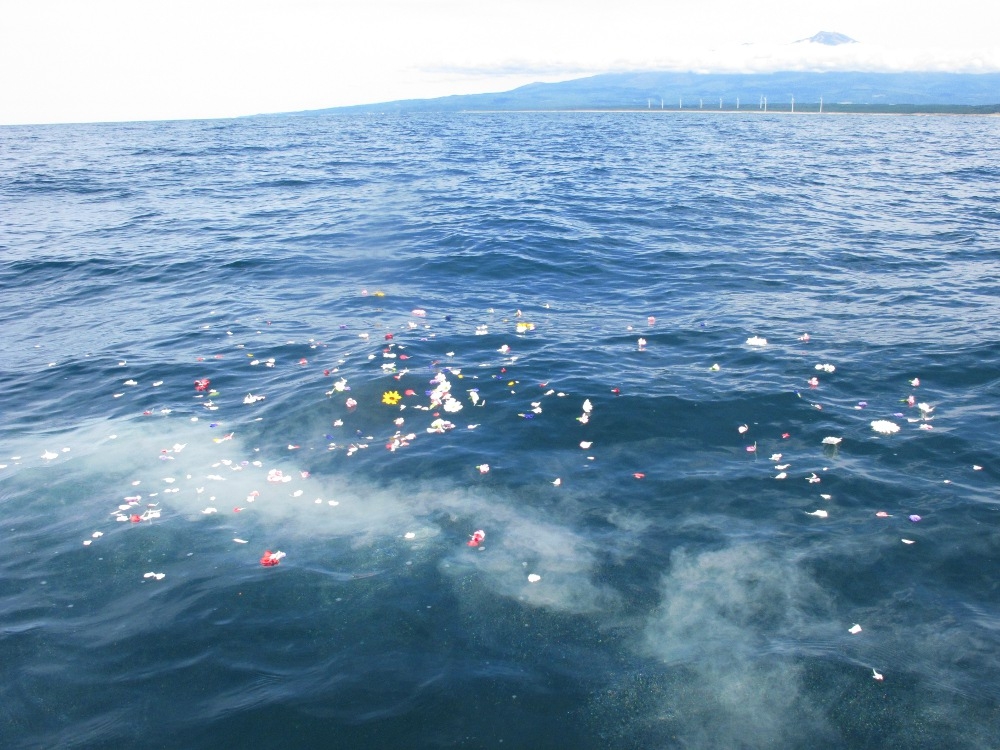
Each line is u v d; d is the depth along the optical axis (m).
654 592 5.27
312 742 4.02
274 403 8.52
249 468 7.12
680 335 10.71
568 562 5.62
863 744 4.03
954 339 10.15
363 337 10.73
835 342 10.22
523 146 53.12
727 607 5.11
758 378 8.98
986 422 7.71
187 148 53.97
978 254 15.52
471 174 32.69
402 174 33.00
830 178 29.77
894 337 10.35
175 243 18.22
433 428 7.83
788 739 4.05
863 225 19.17
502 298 12.93
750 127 84.12
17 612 5.13
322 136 72.56
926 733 4.09
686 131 75.44
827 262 15.06
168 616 5.05
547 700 4.31
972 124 87.69
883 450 7.20
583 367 9.43
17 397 9.09
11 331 11.92
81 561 5.71
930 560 5.55
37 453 7.55
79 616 5.09
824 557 5.61
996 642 4.73
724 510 6.29
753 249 16.36
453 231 18.36
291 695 4.34
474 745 4.00
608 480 6.81
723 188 26.50
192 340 10.99
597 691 4.38
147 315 12.51
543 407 8.28
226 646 4.76
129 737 4.08
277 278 14.65
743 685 4.42
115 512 6.40
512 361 9.65
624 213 21.06
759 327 11.01
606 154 44.22
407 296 13.09
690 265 15.00
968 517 6.06
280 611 5.09
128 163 40.94
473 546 5.82
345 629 4.90
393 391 8.70
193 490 6.75
